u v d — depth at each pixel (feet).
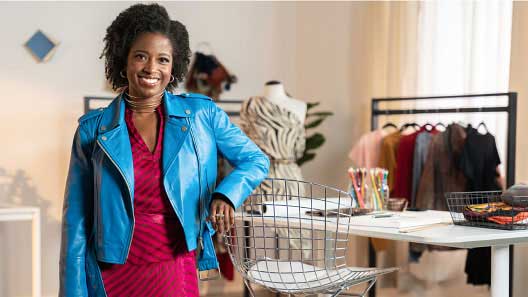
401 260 15.14
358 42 16.31
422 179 13.39
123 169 5.63
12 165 15.01
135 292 5.79
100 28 15.75
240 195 5.80
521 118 12.05
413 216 9.19
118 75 6.10
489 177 12.31
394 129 15.26
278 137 13.94
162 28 5.81
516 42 12.09
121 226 5.69
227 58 17.17
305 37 17.79
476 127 13.38
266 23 17.66
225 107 16.97
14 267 15.05
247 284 8.18
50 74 15.29
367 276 7.61
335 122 16.89
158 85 5.83
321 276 7.95
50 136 15.30
